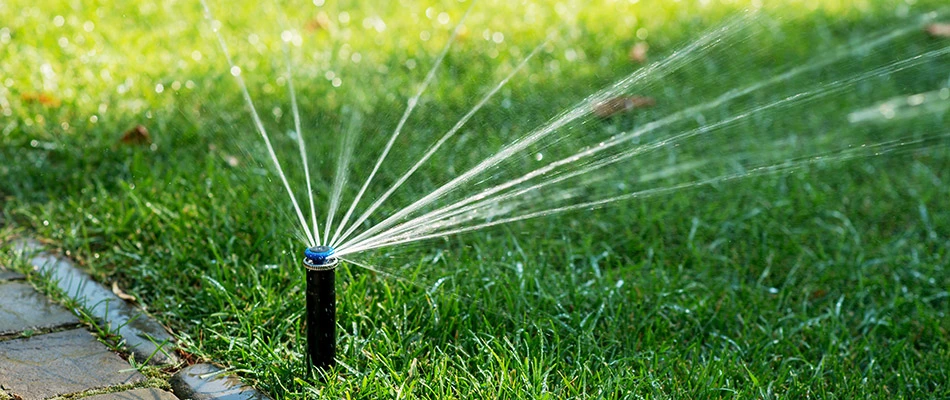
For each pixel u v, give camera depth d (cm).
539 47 476
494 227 309
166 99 396
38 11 506
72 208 310
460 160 354
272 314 247
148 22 502
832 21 536
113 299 259
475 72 446
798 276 301
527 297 265
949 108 429
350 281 258
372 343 237
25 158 344
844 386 240
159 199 313
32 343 234
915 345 270
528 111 402
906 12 547
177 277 273
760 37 507
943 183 366
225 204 309
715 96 432
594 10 554
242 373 227
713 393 225
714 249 315
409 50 473
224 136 369
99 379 220
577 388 223
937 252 322
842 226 333
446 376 225
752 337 262
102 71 420
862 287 287
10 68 421
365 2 557
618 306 263
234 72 429
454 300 254
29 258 278
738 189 350
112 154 349
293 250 281
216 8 527
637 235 317
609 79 439
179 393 218
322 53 461
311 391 213
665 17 539
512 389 214
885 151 392
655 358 235
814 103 432
